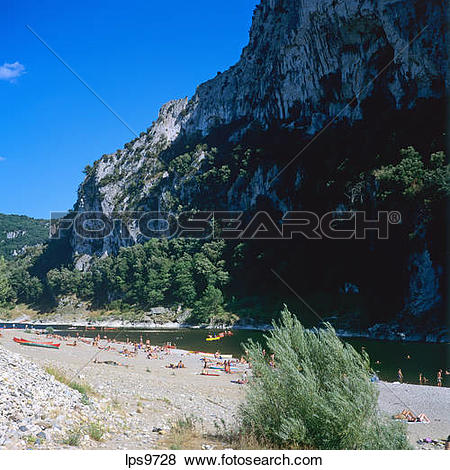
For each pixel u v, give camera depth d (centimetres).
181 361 3884
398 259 8162
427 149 8594
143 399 1688
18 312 15400
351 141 11262
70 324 13388
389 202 8238
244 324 9812
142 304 13375
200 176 16088
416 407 2336
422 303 7131
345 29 10819
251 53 17100
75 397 1267
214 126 18425
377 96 10725
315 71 12244
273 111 14150
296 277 10656
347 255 9650
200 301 11025
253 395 1118
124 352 4434
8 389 1081
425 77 9250
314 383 1049
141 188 19288
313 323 8656
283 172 12794
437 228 7112
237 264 11881
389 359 4619
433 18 9031
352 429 960
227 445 1038
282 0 15100
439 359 4559
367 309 8244
